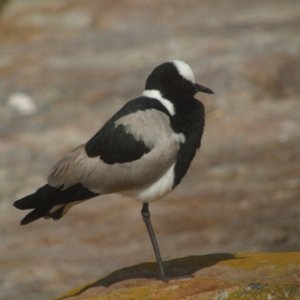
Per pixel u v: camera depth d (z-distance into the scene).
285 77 23.20
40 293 14.81
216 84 22.77
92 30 29.39
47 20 30.14
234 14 29.70
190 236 16.05
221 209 16.94
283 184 17.73
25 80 25.53
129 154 9.98
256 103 22.02
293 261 10.22
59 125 22.38
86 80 25.02
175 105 10.20
